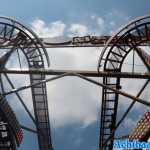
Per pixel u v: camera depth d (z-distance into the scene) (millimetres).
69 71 29672
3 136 29234
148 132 26312
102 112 32250
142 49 31469
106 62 31141
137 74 28656
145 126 26703
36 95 35094
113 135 31703
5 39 35438
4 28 35438
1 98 27688
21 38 35688
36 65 36438
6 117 27922
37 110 35156
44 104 35062
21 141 30141
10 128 28609
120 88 31812
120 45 31203
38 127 34750
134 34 31047
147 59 30281
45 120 35156
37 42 35781
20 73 29391
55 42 41094
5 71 29344
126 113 31891
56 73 29688
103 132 32594
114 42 30750
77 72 29578
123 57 31547
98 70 30297
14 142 29375
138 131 27234
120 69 31547
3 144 29641
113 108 32188
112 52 31156
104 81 31562
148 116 26656
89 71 29547
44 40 41094
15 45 33969
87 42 40656
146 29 30562
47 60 36250
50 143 35656
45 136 35250
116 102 32000
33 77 35031
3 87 35656
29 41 35969
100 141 32688
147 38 31156
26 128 34688
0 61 29844
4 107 27750
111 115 32312
